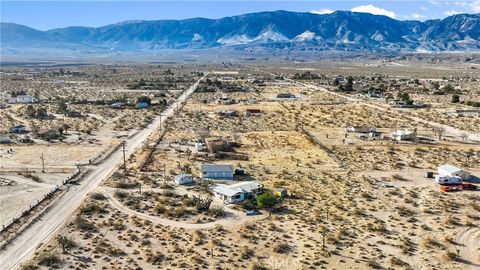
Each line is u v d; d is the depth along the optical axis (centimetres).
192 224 7244
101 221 7362
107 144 12681
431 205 8050
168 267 5928
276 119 16438
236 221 7369
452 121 16038
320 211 7738
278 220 7388
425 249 6406
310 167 10369
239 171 9800
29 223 7312
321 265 5944
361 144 12569
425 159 11044
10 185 9212
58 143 12812
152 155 11394
